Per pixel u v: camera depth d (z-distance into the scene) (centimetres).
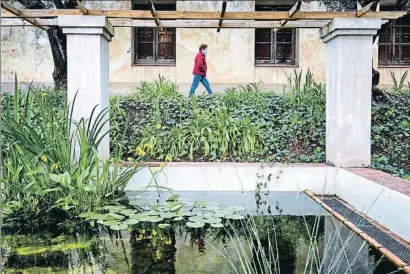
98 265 243
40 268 239
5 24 534
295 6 450
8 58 1062
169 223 342
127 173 438
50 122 429
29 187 373
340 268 242
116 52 1060
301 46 1063
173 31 1095
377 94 751
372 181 381
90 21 475
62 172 395
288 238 303
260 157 593
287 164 526
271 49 1101
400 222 305
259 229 327
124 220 341
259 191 488
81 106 484
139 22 545
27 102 443
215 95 792
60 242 291
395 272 235
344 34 494
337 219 362
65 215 359
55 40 852
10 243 286
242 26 546
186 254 265
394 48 1097
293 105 720
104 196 403
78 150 448
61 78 874
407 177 490
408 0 724
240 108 721
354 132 502
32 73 1064
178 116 699
